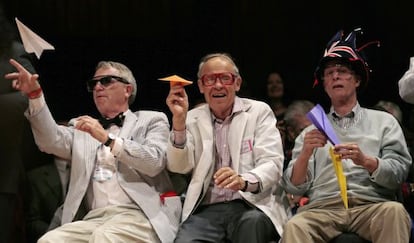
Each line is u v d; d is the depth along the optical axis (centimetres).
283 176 497
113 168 497
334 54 494
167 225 484
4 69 479
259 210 486
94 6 832
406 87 509
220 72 506
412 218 520
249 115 511
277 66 868
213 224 487
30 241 555
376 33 866
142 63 826
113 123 516
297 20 871
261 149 495
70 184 495
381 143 488
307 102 666
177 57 837
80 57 811
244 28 866
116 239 464
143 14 843
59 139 493
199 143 509
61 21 823
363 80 507
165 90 818
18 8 814
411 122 595
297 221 465
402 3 862
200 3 855
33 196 565
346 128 497
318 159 500
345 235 468
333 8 868
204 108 522
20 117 474
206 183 499
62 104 785
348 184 482
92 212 487
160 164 490
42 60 793
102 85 517
